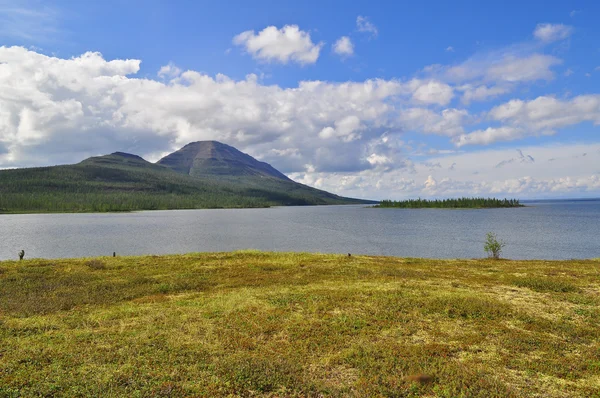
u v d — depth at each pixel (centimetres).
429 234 9738
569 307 1952
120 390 1015
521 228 11406
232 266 3372
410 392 1042
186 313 1823
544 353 1338
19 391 999
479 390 1041
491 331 1569
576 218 16600
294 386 1069
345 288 2395
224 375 1120
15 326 1591
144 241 8325
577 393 1043
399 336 1512
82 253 6350
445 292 2258
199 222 16025
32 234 10006
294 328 1589
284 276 2911
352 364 1235
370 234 9925
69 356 1252
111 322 1684
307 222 15838
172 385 1048
